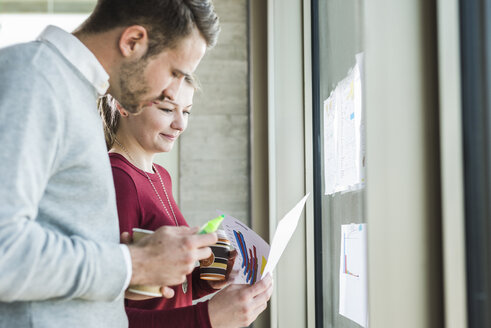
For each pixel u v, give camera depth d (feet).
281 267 6.96
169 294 3.44
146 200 4.50
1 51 2.90
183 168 10.24
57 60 3.00
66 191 3.00
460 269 2.50
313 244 6.61
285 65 7.21
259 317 8.28
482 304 2.46
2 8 10.73
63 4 10.81
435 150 2.66
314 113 6.64
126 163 4.60
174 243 3.05
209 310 3.82
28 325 2.84
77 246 2.80
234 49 10.42
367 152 2.70
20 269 2.59
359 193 4.31
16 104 2.71
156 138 4.91
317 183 6.43
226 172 10.27
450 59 2.57
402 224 2.66
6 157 2.60
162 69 3.37
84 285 2.77
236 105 10.36
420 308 2.63
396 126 2.69
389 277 2.66
